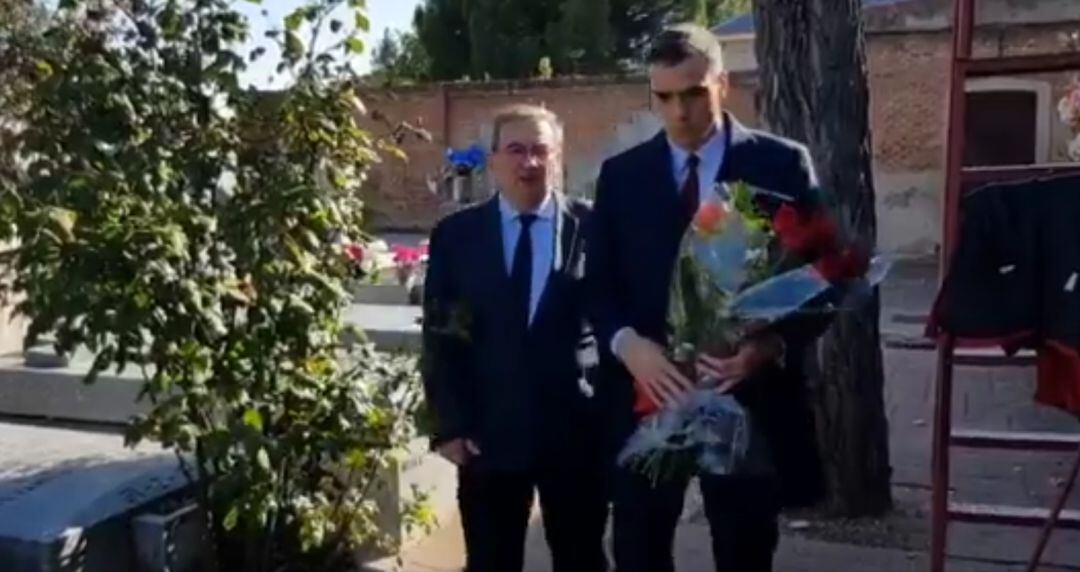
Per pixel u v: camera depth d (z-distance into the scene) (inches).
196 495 145.9
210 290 120.3
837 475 179.0
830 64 167.6
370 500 155.1
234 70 130.3
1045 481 196.2
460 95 731.4
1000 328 110.4
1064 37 555.2
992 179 128.7
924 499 189.9
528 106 132.0
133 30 128.7
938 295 118.0
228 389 126.6
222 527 142.9
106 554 138.7
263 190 127.9
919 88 588.7
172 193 124.5
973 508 137.7
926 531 173.9
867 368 177.5
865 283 98.3
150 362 123.7
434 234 126.2
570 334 121.1
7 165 124.3
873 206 173.5
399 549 158.7
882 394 181.2
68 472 150.9
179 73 128.6
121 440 170.6
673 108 99.7
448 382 123.6
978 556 162.9
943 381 124.3
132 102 124.6
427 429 128.5
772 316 94.7
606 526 141.3
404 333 255.4
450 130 735.1
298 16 134.0
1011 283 110.3
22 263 113.8
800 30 168.6
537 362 120.4
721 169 101.1
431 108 737.0
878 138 598.2
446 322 122.3
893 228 600.7
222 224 124.6
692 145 101.8
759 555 105.8
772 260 94.8
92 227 115.6
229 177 130.0
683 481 104.0
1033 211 110.0
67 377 206.8
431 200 732.7
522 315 120.5
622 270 105.5
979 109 572.7
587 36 1048.2
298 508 141.6
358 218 140.5
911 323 377.4
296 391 133.4
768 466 100.7
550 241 121.6
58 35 126.9
